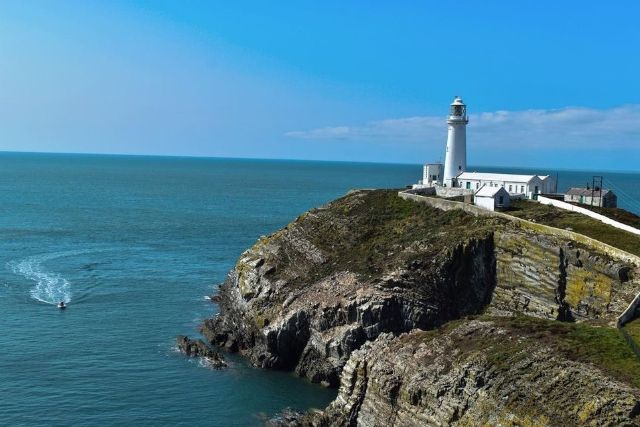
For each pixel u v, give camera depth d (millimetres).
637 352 49844
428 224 90438
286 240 94750
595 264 68938
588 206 92000
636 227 81688
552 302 71188
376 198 103312
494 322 57812
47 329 85562
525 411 46500
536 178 105875
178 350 80750
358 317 74438
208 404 66750
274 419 63625
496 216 85188
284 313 80188
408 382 54875
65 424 60719
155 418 63031
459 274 78000
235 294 89812
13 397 65250
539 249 74312
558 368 48125
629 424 42094
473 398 49875
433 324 75312
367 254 85938
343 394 61281
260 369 77500
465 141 116312
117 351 79188
